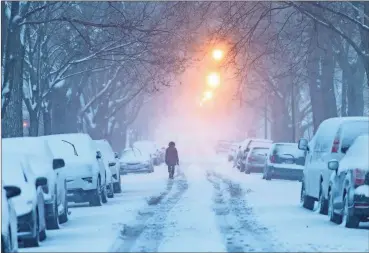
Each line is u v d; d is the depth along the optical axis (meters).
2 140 35.56
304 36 72.31
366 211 33.56
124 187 73.00
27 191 29.12
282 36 69.94
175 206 47.06
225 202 50.31
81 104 108.75
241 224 35.47
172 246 27.12
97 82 107.81
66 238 31.19
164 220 37.78
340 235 31.11
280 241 28.77
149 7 81.12
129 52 79.56
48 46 91.69
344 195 35.19
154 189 67.88
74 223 37.94
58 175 37.72
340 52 80.88
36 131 79.62
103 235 31.64
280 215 40.62
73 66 85.94
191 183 77.25
